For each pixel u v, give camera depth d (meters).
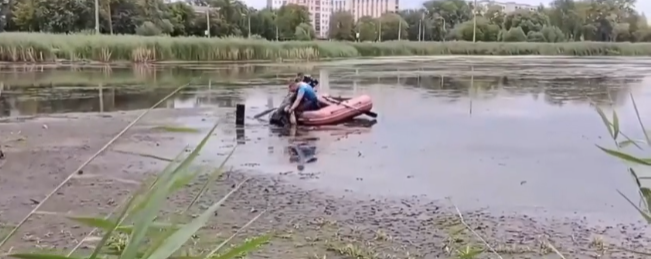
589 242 4.45
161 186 1.14
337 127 10.44
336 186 6.11
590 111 12.77
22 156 7.33
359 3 69.62
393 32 60.97
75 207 5.18
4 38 26.22
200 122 10.60
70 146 8.01
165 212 4.54
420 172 6.86
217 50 33.16
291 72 24.98
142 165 6.86
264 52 35.47
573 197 5.76
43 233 4.34
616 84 20.12
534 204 5.51
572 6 60.19
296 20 54.88
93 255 1.06
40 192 5.67
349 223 4.85
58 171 6.55
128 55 29.38
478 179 6.53
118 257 1.13
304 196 5.67
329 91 17.09
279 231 4.57
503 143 8.88
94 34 33.28
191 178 1.29
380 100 14.84
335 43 44.69
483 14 62.75
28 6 38.34
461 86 19.14
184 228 1.15
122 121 10.50
